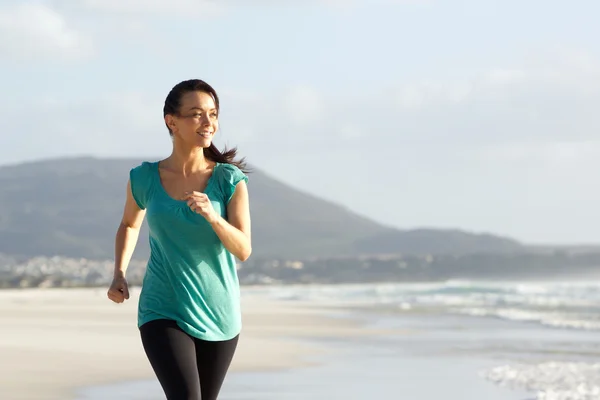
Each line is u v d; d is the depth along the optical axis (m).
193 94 5.05
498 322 23.27
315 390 10.10
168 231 5.01
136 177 5.16
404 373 11.74
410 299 41.12
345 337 18.11
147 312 5.02
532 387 10.56
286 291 58.59
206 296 5.04
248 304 36.38
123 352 13.84
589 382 10.95
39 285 64.94
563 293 46.72
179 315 4.99
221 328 5.07
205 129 5.05
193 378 4.87
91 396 9.37
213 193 5.12
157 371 4.91
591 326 21.27
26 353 13.49
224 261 5.08
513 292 49.19
